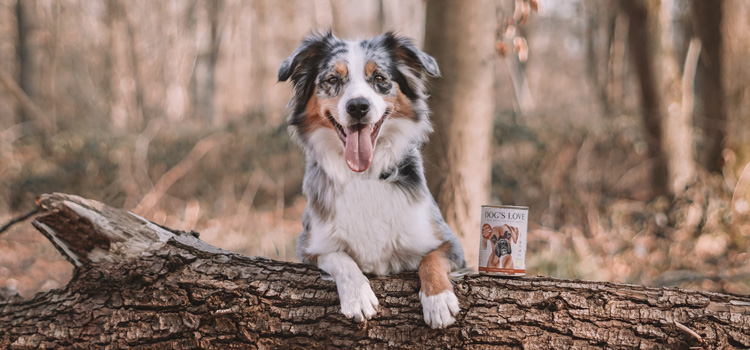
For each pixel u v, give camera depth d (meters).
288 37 25.67
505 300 3.35
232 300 3.49
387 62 4.03
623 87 18.03
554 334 3.25
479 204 5.48
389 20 21.97
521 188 11.48
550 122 12.45
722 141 10.02
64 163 12.82
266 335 3.42
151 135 13.18
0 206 11.84
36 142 13.38
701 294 3.31
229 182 12.48
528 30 21.19
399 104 4.02
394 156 3.87
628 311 3.25
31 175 12.63
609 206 10.55
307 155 4.16
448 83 5.35
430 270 3.44
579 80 25.94
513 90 16.31
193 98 25.72
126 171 12.09
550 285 3.40
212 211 11.60
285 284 3.51
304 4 25.25
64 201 3.68
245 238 9.22
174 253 3.66
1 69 14.16
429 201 3.97
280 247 8.35
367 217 3.72
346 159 3.73
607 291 3.34
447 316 3.25
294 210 11.77
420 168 4.03
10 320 3.64
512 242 3.52
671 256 8.70
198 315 3.49
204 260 3.66
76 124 15.89
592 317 3.25
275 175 12.67
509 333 3.26
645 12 10.38
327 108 3.93
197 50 22.47
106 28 19.34
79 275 3.67
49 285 7.57
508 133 12.04
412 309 3.36
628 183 11.30
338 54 4.04
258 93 22.92
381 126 3.90
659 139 10.44
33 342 3.54
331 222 3.76
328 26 4.42
